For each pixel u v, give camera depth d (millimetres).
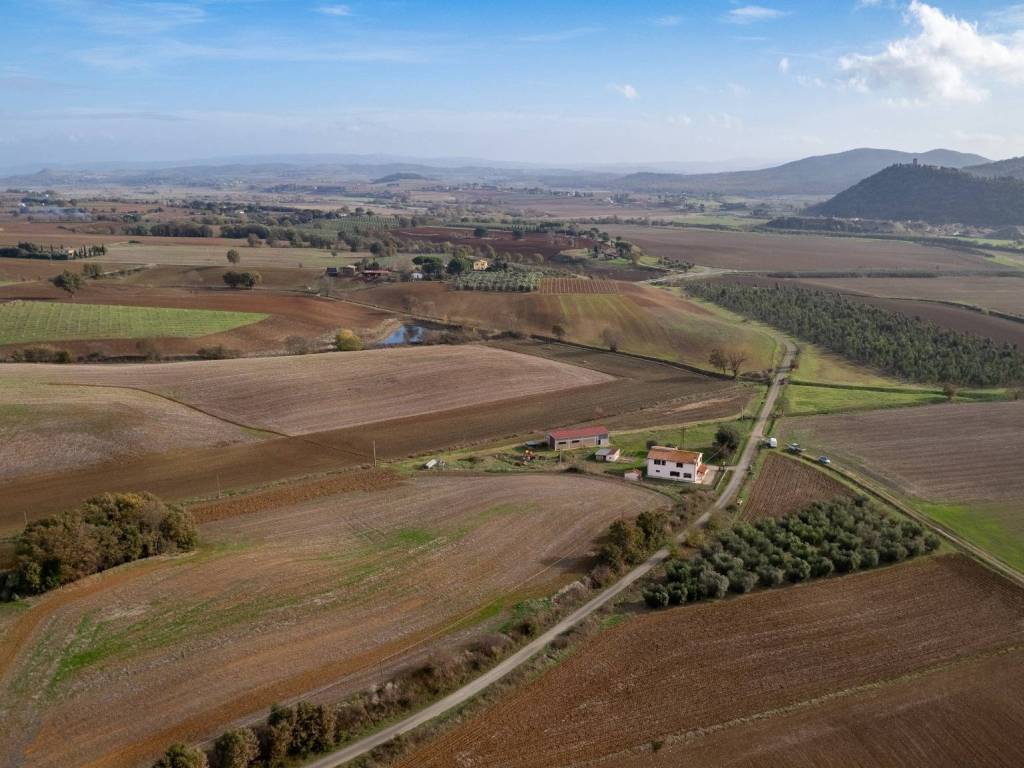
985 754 37312
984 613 50719
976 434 90812
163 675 41125
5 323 120562
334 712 37656
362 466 76125
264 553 56250
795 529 62156
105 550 51906
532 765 35594
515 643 45469
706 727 38469
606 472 77812
